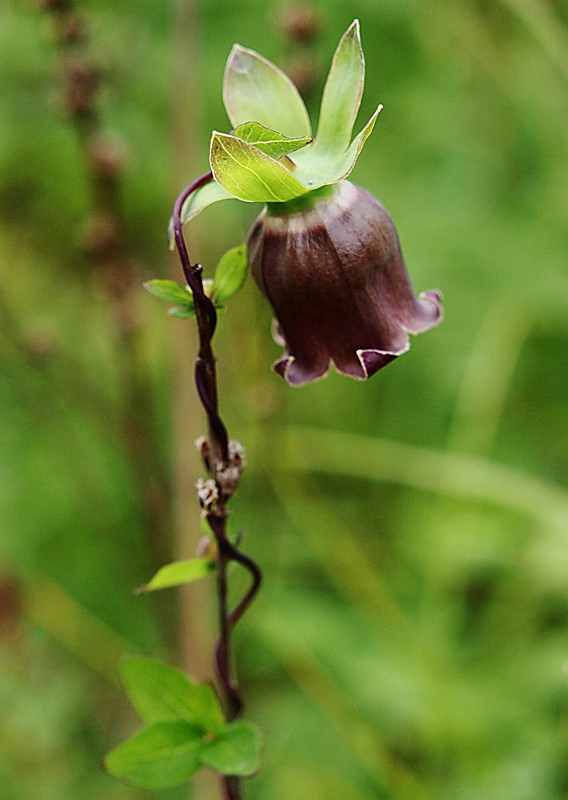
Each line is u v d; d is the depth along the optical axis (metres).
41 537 0.67
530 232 0.67
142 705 0.40
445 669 0.56
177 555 0.55
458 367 0.67
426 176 0.72
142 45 0.69
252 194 0.37
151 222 0.72
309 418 0.68
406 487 0.65
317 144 0.38
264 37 0.75
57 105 0.55
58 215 0.73
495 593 0.59
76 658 0.63
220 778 0.41
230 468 0.38
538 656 0.55
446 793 0.52
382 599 0.59
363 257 0.38
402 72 0.76
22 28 0.68
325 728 0.57
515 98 0.72
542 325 0.67
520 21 0.71
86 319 0.72
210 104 0.74
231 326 0.61
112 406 0.66
